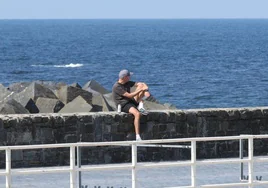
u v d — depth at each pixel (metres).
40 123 24.33
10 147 16.83
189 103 77.44
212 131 25.80
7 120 24.06
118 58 141.25
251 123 26.22
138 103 25.28
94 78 100.38
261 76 102.88
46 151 24.36
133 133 25.06
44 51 162.88
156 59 138.62
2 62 126.88
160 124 25.33
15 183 21.30
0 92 41.72
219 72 109.50
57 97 40.47
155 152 25.12
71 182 17.22
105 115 24.84
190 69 115.06
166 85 91.44
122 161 24.88
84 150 24.45
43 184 21.16
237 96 82.06
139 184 21.09
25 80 97.81
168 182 21.39
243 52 162.38
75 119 24.66
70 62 129.38
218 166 24.23
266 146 26.19
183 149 25.38
